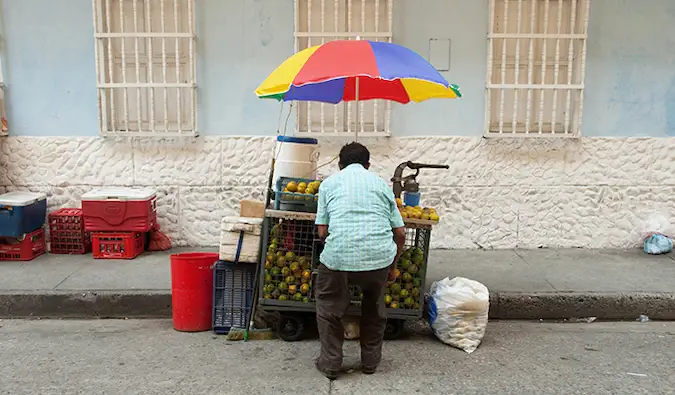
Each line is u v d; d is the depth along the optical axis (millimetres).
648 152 6387
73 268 5672
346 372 3867
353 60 3875
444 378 3781
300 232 4371
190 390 3598
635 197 6438
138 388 3621
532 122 6367
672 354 4211
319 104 6285
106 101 6281
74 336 4535
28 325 4797
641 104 6352
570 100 6230
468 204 6414
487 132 6242
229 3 6199
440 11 6176
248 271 4527
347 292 3768
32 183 6410
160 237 6328
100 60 6148
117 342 4406
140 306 5012
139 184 6398
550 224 6457
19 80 6297
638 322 4973
